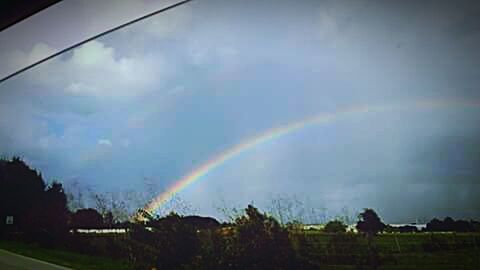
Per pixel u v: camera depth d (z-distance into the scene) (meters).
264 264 5.26
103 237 6.39
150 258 5.93
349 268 4.84
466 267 4.28
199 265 5.61
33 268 6.13
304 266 5.07
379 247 4.71
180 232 5.82
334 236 4.97
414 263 4.50
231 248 5.48
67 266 6.21
